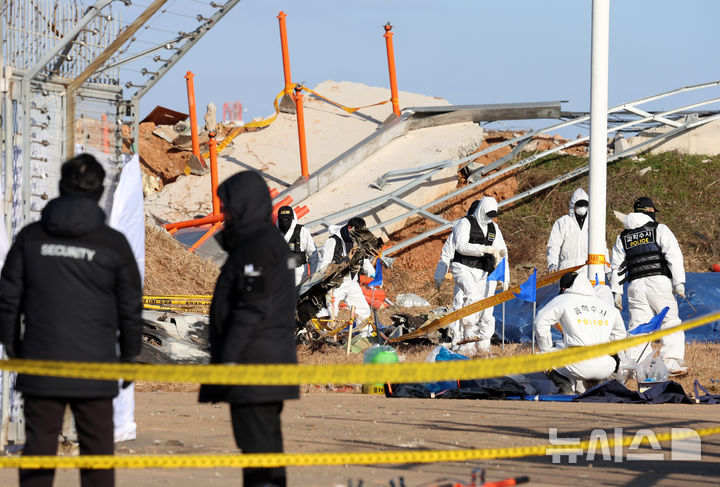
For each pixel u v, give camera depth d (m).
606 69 46.69
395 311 76.81
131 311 14.26
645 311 44.72
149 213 92.38
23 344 13.88
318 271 54.88
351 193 94.12
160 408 30.62
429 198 97.31
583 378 36.72
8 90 21.59
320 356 48.69
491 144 107.81
